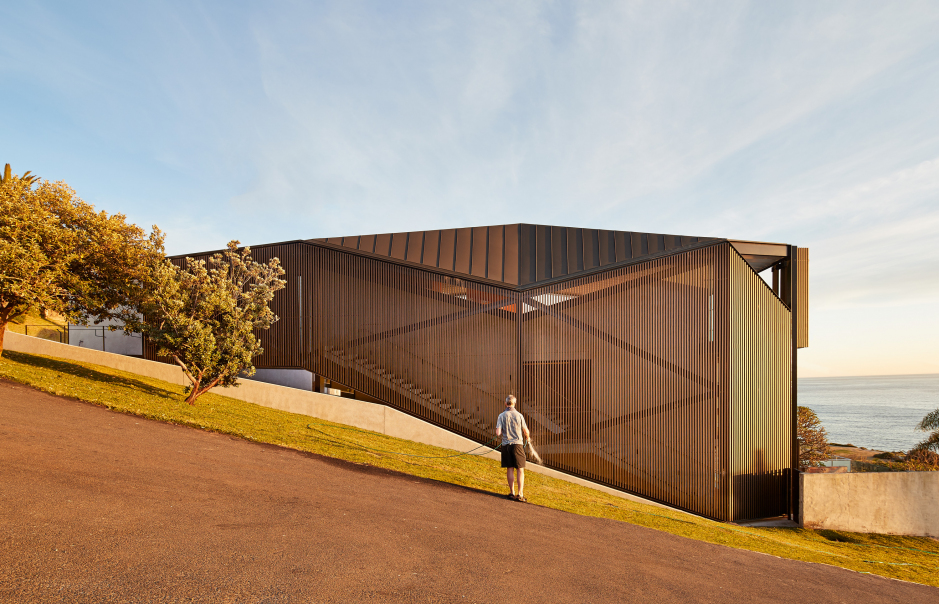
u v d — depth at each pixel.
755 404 10.25
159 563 2.92
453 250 12.52
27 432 5.54
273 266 11.00
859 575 5.68
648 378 10.33
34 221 9.52
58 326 17.03
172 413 8.36
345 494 5.40
